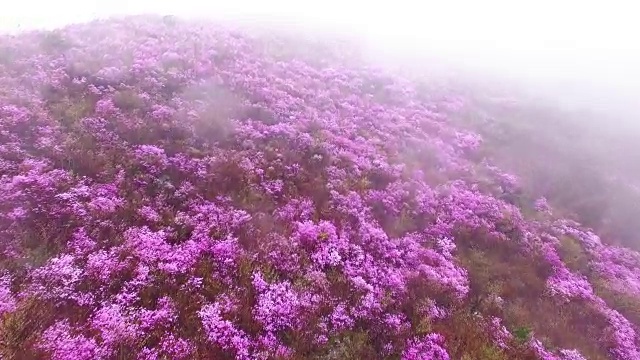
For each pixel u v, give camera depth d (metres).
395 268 12.60
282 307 10.01
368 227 14.02
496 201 17.80
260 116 19.14
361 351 9.35
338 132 19.95
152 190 13.02
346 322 10.09
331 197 15.05
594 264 15.20
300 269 11.53
